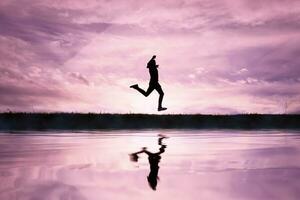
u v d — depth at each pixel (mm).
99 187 5184
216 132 19297
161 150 10195
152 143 12242
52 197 4520
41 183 5398
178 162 7820
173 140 13617
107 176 6105
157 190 5016
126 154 9227
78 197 4562
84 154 9141
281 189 5027
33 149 10109
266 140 13578
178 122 26672
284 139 14109
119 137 15031
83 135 16156
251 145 11617
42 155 8797
